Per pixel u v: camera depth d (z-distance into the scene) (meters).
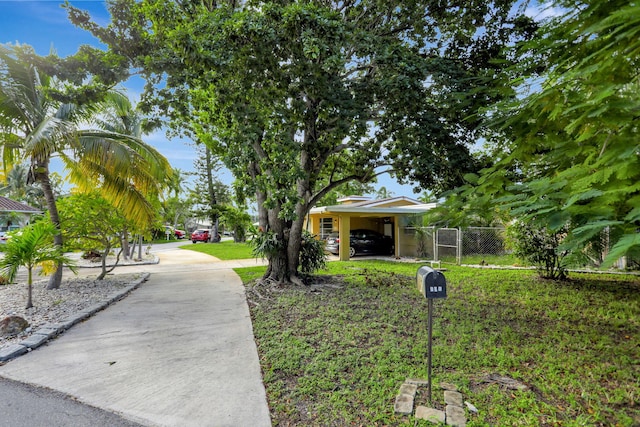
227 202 29.66
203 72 5.54
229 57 5.07
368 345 3.95
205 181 28.33
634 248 1.75
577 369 3.30
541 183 2.81
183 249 20.48
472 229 11.72
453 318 4.96
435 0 6.35
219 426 2.47
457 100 5.08
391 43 6.11
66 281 8.43
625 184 2.34
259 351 3.86
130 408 2.71
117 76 5.82
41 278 9.38
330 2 6.88
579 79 2.98
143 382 3.14
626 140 2.55
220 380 3.17
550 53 3.45
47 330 4.48
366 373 3.23
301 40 4.95
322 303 5.87
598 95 2.53
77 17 5.66
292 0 5.85
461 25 6.70
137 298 6.76
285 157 5.79
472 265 10.98
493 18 6.33
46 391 2.99
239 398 2.85
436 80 5.91
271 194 6.09
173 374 3.30
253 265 12.27
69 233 7.87
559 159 3.35
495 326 4.62
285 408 2.69
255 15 5.19
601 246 2.29
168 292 7.32
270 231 7.75
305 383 3.07
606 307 5.49
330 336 4.24
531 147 3.74
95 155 6.98
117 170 7.04
